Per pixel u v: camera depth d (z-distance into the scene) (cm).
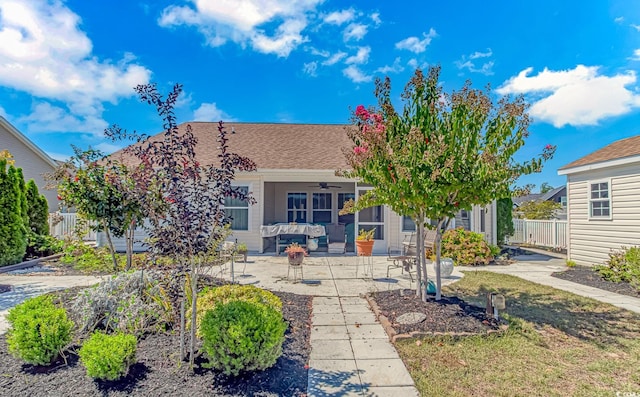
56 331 331
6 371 321
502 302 446
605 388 309
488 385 313
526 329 438
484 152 457
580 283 727
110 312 407
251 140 1408
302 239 1238
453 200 496
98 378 304
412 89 509
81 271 820
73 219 1383
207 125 1545
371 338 424
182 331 333
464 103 475
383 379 324
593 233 945
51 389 290
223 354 302
